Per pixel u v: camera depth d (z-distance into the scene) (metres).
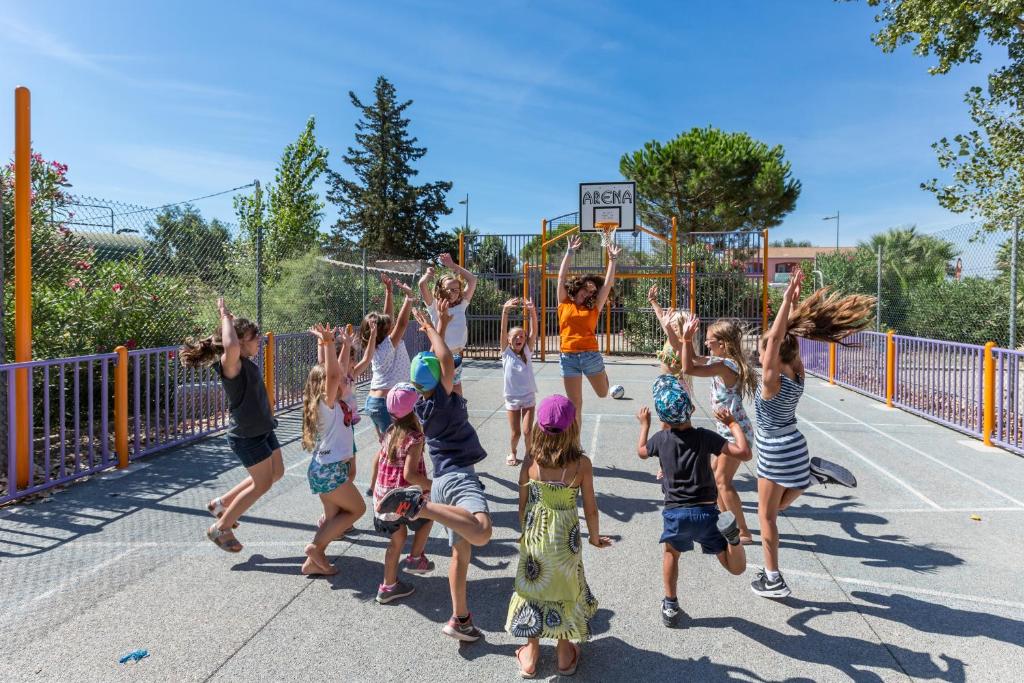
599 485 6.08
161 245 9.72
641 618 3.54
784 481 3.70
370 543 4.61
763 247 18.88
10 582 3.90
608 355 20.30
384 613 3.58
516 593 3.00
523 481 3.15
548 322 21.08
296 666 3.04
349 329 5.60
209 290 10.33
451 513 2.83
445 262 6.59
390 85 47.50
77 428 6.00
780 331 3.72
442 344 3.75
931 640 3.28
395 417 3.79
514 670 3.03
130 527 4.86
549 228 20.81
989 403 7.62
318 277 14.81
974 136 10.73
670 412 3.39
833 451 7.34
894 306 16.28
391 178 47.69
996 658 3.10
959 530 4.84
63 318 8.66
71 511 5.20
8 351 7.88
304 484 5.98
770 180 28.56
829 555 4.39
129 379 8.78
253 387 4.18
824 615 3.55
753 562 4.29
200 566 4.17
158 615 3.51
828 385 13.14
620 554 4.43
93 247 9.55
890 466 6.67
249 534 4.73
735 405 4.59
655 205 30.97
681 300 19.84
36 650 3.14
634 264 20.78
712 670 3.03
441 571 4.15
